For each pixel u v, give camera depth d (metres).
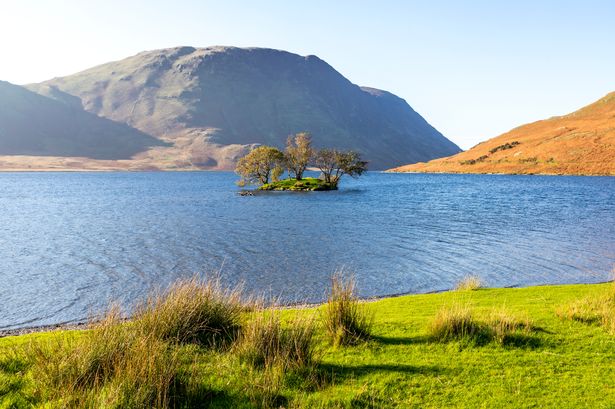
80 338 9.38
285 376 8.09
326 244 34.22
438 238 36.97
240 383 7.81
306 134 111.75
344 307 10.85
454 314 11.04
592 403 7.35
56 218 52.12
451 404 7.32
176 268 26.30
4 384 7.51
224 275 24.66
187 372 7.81
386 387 7.86
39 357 8.25
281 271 25.58
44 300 20.02
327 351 9.61
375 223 46.81
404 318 12.62
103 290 21.62
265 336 9.09
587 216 52.56
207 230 41.84
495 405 7.29
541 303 14.70
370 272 25.27
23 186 130.75
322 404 7.17
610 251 31.05
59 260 28.53
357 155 109.69
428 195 90.19
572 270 25.44
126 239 36.72
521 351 9.61
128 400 6.69
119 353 7.86
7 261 28.20
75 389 7.26
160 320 9.88
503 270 25.62
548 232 40.00
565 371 8.62
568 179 157.50
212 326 10.50
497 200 76.88
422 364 8.92
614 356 9.33
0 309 18.72
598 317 11.95
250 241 35.72
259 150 108.50
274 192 99.94
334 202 74.25
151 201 77.56
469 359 9.19
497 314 11.85
